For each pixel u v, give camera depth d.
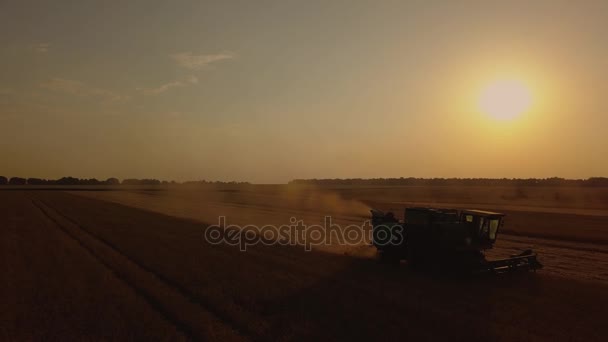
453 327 10.98
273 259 19.75
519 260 17.91
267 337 10.20
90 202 67.31
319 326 10.91
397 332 10.55
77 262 18.78
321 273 17.06
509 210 60.06
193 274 16.48
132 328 10.71
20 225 33.62
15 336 10.29
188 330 10.67
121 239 25.61
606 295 14.46
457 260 16.84
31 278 15.81
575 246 27.48
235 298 13.34
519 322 11.51
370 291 14.28
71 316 11.62
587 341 10.31
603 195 107.00
